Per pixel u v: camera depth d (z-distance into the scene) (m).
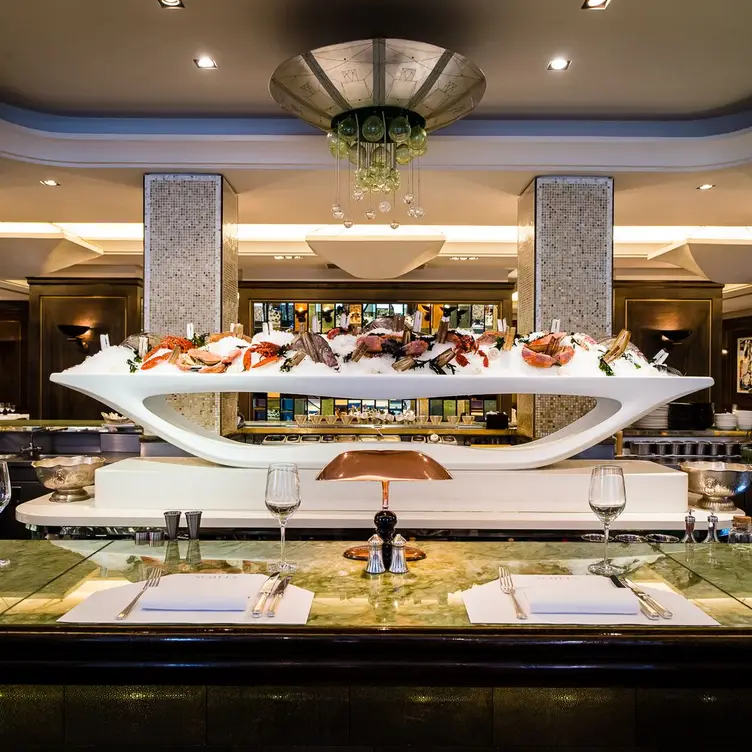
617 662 1.37
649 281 8.66
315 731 1.58
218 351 3.06
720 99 3.87
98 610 1.43
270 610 1.42
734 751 1.58
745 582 1.64
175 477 3.01
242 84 3.66
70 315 8.50
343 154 3.17
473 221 5.94
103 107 3.99
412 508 2.99
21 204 5.26
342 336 3.04
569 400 4.62
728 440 5.55
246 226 7.34
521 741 1.58
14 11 2.89
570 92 3.77
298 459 3.08
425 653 1.37
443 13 2.92
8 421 6.06
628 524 2.81
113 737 1.58
